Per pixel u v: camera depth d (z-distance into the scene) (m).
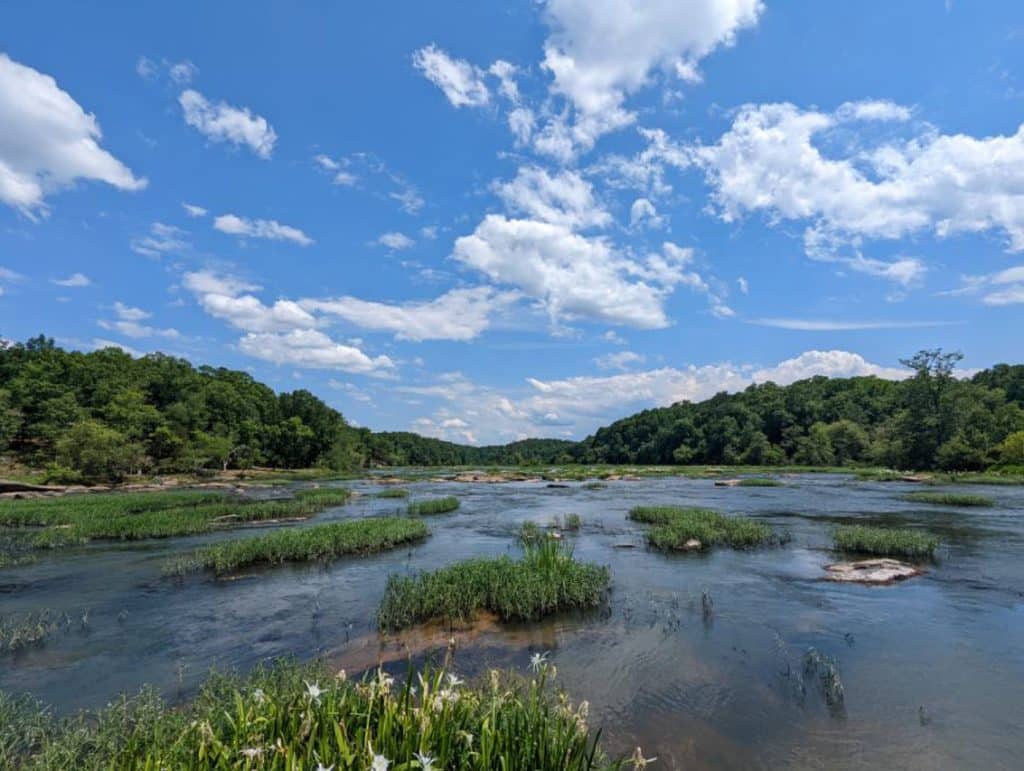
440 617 10.13
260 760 2.91
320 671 6.66
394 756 2.97
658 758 5.38
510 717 3.62
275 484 56.09
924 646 8.41
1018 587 11.81
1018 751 5.48
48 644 9.17
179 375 92.88
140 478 56.81
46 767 4.58
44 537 19.30
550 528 21.41
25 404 67.69
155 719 5.20
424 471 95.88
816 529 20.17
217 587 12.98
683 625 9.58
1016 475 47.34
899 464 65.56
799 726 6.03
